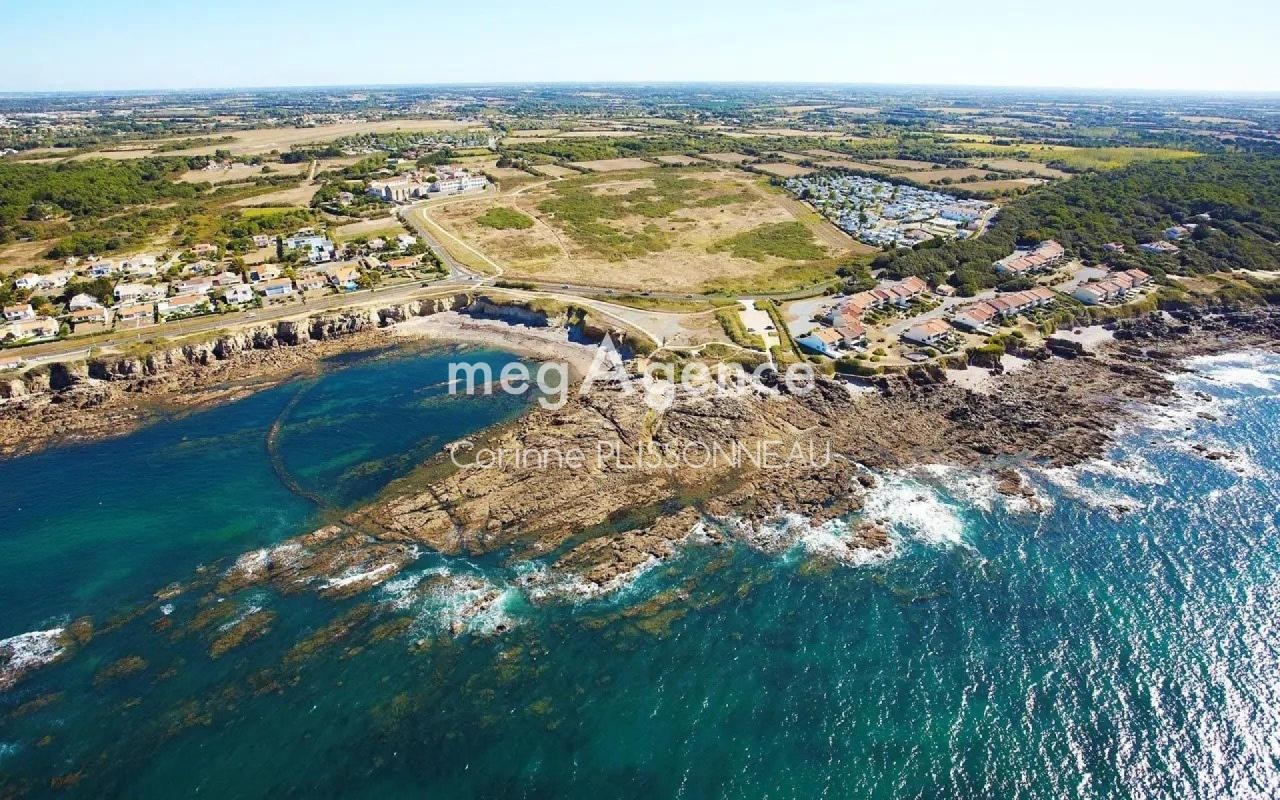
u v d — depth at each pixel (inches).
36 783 2086.6
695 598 2755.9
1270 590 2770.7
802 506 3265.3
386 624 2628.0
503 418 4028.1
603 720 2279.8
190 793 2057.1
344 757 2161.7
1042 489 3388.3
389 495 3334.2
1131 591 2780.5
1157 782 2086.6
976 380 4416.8
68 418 4042.8
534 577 2839.6
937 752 2183.8
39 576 2869.1
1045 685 2396.7
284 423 4013.3
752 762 2154.3
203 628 2618.1
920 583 2829.7
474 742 2208.4
